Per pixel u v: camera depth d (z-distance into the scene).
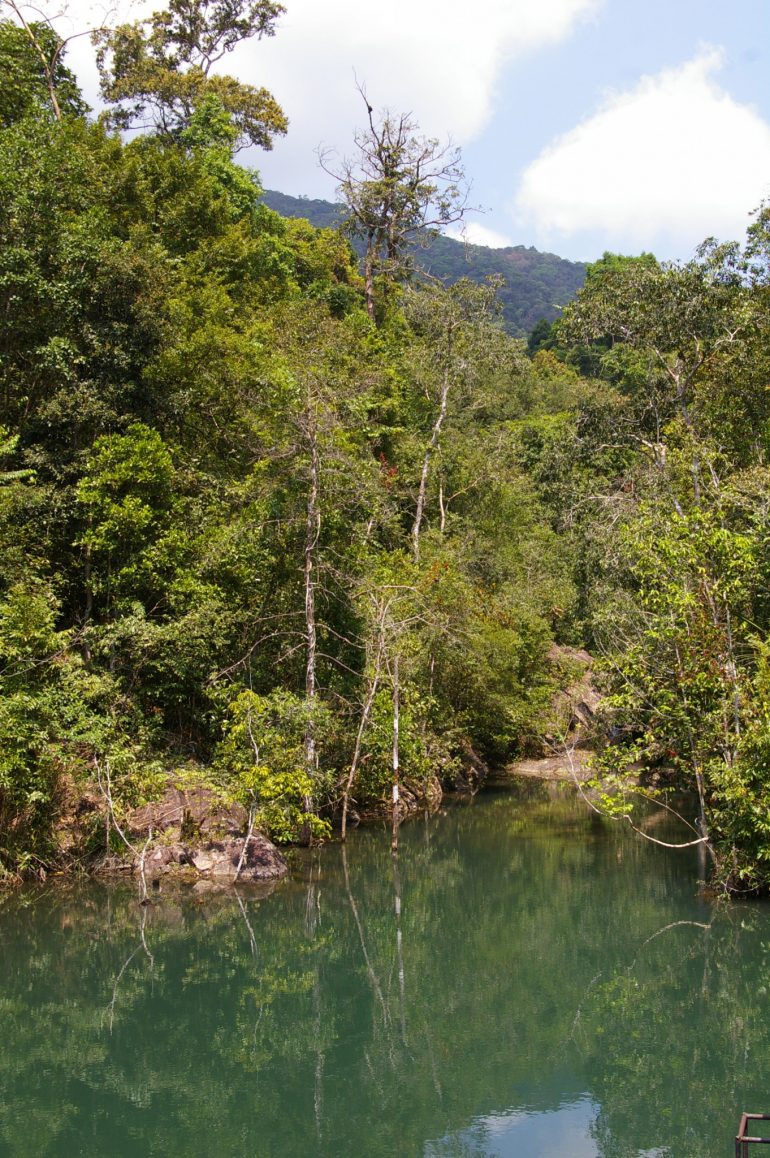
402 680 24.64
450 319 37.38
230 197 39.69
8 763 16.94
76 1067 10.95
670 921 16.83
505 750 36.81
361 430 29.67
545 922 17.03
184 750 22.36
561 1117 9.67
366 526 25.70
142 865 17.42
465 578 32.09
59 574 21.11
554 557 38.25
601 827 26.14
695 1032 11.95
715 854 18.11
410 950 15.47
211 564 22.22
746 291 27.16
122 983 13.60
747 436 28.17
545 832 25.44
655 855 22.56
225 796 19.42
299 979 13.96
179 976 13.91
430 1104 10.02
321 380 23.45
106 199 30.39
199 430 26.70
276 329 32.06
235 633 22.78
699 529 18.61
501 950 15.49
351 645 24.00
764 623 19.53
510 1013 12.69
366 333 37.56
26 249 22.38
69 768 18.58
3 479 19.94
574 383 59.03
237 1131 9.37
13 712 17.56
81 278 22.83
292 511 22.41
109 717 19.36
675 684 18.02
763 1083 10.50
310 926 16.59
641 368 30.48
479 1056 11.27
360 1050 11.46
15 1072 10.80
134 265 23.39
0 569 19.36
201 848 19.19
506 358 39.50
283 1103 10.03
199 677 22.39
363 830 25.25
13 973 13.94
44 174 23.69
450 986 13.76
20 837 18.17
